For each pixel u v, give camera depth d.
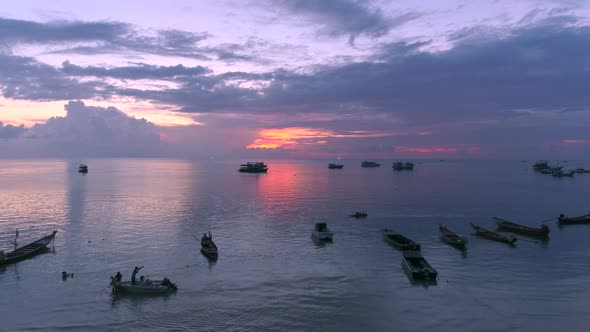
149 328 37.38
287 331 36.88
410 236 71.38
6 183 172.50
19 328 37.22
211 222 82.75
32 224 79.75
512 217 92.31
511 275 50.78
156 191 142.62
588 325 38.06
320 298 43.69
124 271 51.62
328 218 88.56
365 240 68.25
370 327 37.62
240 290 45.75
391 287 46.72
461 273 51.47
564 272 51.94
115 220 84.25
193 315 39.75
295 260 56.72
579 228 80.00
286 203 111.94
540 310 41.03
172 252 60.00
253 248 62.59
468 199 123.31
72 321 38.53
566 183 189.12
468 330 37.19
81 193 134.25
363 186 168.38
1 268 52.31
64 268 52.50
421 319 39.12
